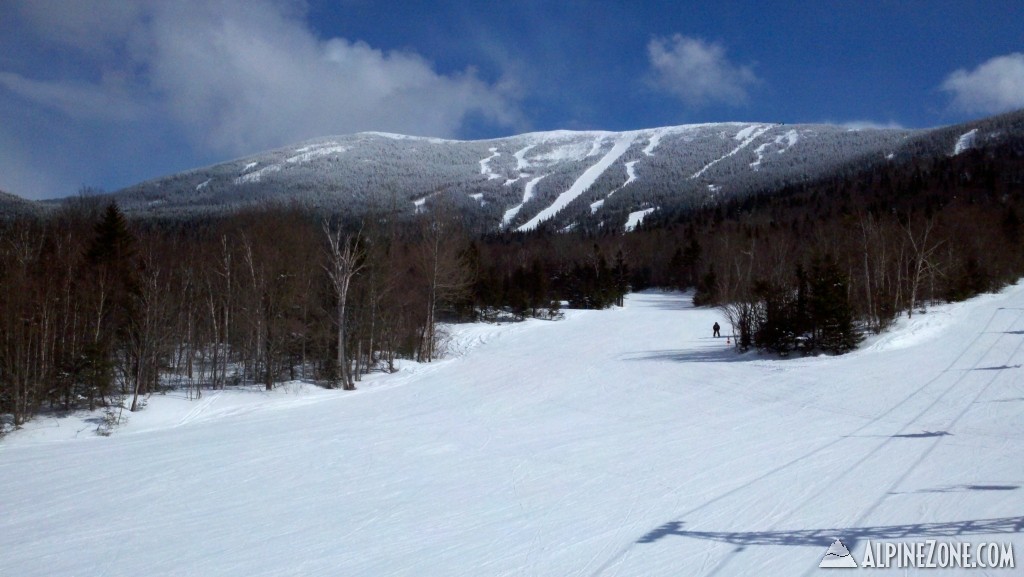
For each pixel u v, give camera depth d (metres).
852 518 9.73
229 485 13.97
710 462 13.94
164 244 40.59
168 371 34.78
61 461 17.56
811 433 16.48
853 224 49.59
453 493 12.50
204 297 36.34
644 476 13.05
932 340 31.66
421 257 43.94
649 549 8.98
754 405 21.31
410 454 16.41
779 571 7.94
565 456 15.34
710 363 32.38
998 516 9.45
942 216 62.75
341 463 15.65
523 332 54.69
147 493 13.60
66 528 11.41
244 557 9.55
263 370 34.72
